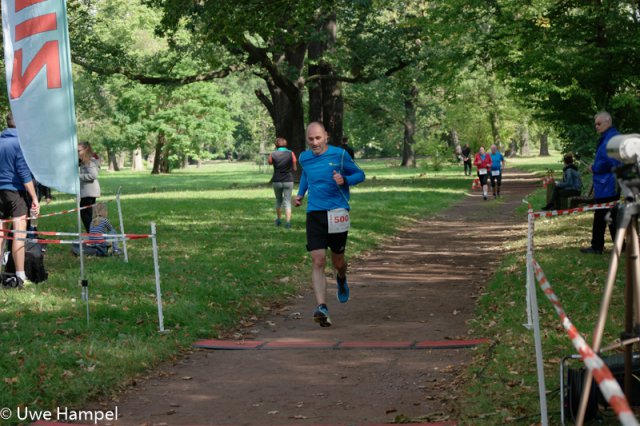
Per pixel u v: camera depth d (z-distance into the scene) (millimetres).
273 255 14961
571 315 8648
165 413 6219
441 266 14461
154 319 9352
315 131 9250
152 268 12930
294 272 13359
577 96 29031
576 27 28547
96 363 7293
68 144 9156
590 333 7730
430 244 18094
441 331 9008
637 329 4141
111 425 5918
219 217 23031
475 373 6777
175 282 11578
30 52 9047
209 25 24375
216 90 76938
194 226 20469
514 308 9383
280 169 19906
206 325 9328
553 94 29531
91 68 37250
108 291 10805
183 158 101312
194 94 74438
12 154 11086
